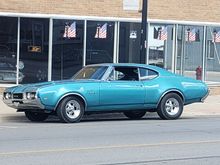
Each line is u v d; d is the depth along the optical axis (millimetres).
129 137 11523
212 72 23422
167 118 15664
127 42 21672
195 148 10062
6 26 20297
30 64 20562
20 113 16484
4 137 11406
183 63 22844
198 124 14375
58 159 8773
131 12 21531
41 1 20438
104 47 21406
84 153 9391
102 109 14781
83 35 21062
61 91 14180
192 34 22891
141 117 16422
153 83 15336
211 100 21422
